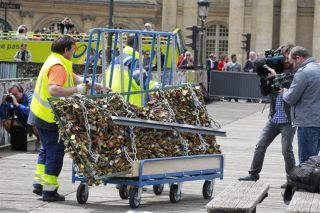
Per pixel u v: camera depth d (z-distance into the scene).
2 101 32.44
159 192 23.62
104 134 21.66
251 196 17.38
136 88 24.56
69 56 22.33
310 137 22.92
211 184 23.50
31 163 28.94
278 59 24.38
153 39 24.55
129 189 22.03
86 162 21.17
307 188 18.88
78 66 55.00
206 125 23.95
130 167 21.70
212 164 23.44
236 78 69.50
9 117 32.12
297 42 97.06
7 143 33.16
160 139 22.70
